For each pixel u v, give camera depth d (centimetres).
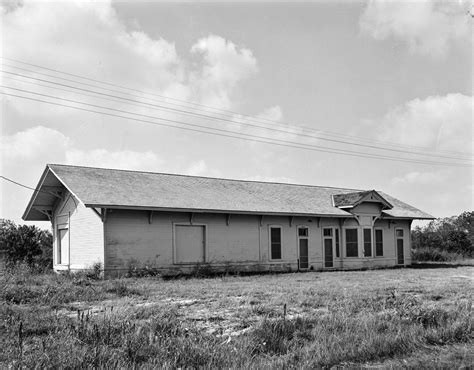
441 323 1068
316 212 3120
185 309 1277
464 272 2858
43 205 2886
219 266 2739
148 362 769
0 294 1451
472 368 764
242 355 811
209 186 3072
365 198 3319
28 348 841
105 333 889
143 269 2409
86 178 2566
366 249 3400
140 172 2952
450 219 5834
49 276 2180
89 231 2477
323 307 1325
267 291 1684
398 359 829
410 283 2052
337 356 827
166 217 2566
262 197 3141
